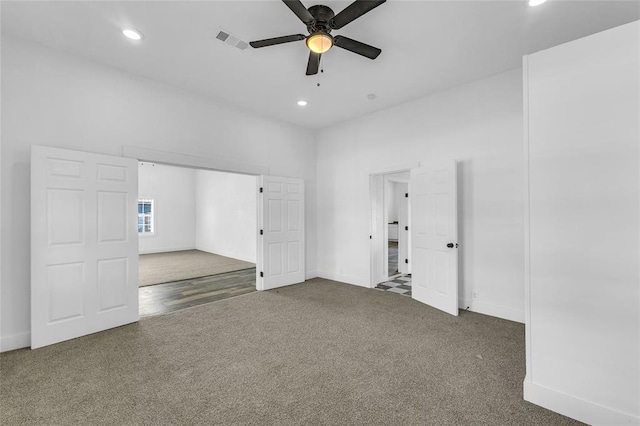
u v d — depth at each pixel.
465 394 1.96
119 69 3.30
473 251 3.56
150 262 7.39
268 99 4.14
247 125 4.55
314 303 3.96
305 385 2.07
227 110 4.30
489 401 1.89
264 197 4.69
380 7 2.28
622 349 1.58
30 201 2.74
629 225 1.56
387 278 5.23
